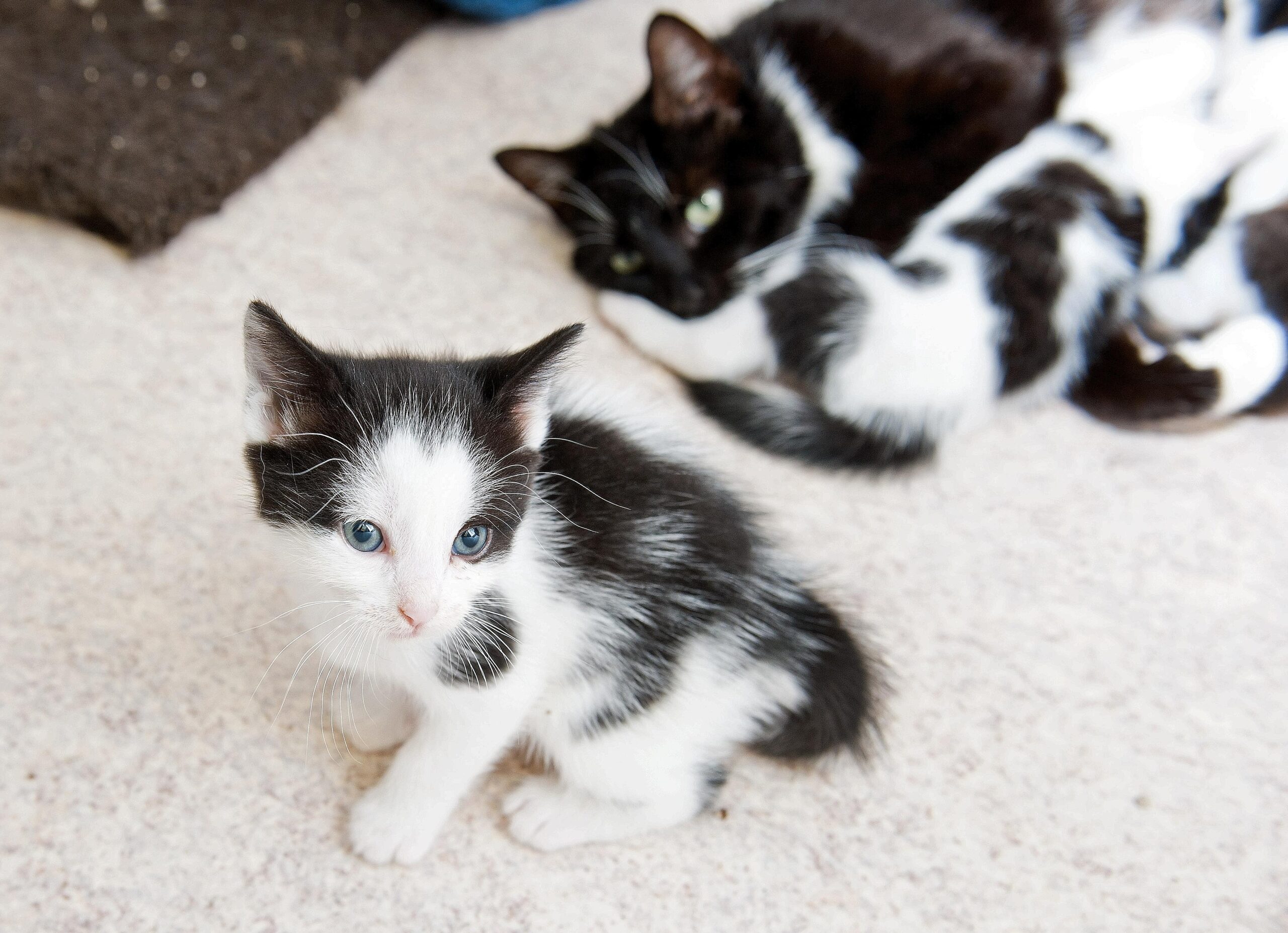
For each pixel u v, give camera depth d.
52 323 0.67
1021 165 0.69
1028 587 0.62
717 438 0.66
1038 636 0.61
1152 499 0.66
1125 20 0.75
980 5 0.74
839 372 0.66
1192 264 0.70
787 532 0.62
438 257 0.72
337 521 0.50
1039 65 0.73
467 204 0.74
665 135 0.70
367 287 0.70
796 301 0.67
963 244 0.67
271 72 0.76
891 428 0.66
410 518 0.50
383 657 0.52
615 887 0.54
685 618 0.54
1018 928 0.54
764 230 0.72
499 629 0.52
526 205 0.75
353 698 0.57
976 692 0.59
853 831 0.56
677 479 0.55
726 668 0.55
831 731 0.56
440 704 0.53
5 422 0.63
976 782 0.57
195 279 0.69
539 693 0.54
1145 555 0.64
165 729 0.56
